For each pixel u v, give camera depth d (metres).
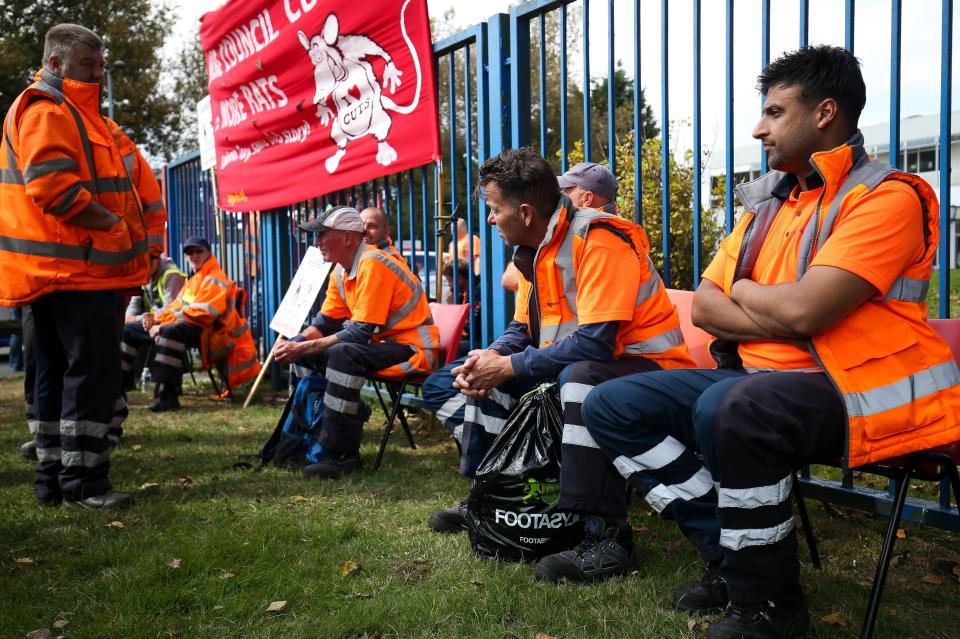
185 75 26.75
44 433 3.72
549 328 2.90
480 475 2.84
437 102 5.26
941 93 2.72
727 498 2.09
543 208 2.83
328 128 6.34
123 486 4.04
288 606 2.52
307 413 4.37
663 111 3.72
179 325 6.57
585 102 4.11
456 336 4.68
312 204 7.05
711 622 2.28
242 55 7.49
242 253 8.70
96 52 3.62
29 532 3.32
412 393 5.39
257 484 4.04
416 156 5.40
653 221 5.17
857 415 2.03
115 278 3.63
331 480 4.08
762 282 2.36
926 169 20.23
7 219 3.50
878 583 2.06
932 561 2.84
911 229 2.09
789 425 2.04
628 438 2.38
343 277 4.75
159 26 25.08
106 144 3.66
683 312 3.28
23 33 22.59
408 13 5.23
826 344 2.11
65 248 3.47
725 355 2.51
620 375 2.65
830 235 2.16
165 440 5.23
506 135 4.73
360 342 4.32
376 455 4.65
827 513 3.40
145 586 2.67
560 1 4.23
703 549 2.35
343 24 5.86
